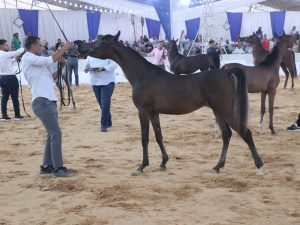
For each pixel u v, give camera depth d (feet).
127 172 22.61
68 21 94.12
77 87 65.67
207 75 21.20
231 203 17.69
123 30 97.96
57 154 21.74
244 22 99.55
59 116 41.11
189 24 94.58
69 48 21.09
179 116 40.01
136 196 18.63
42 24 92.27
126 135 32.04
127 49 22.86
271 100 31.55
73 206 17.62
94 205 17.69
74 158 25.66
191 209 17.04
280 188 19.49
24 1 98.37
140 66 22.61
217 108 21.02
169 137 31.01
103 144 29.27
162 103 21.90
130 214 16.57
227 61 74.64
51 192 19.49
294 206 17.25
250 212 16.66
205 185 20.11
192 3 78.69
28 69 20.83
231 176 21.50
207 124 35.88
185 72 53.16
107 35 23.21
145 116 22.40
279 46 32.14
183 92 21.45
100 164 24.20
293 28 96.89
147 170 22.88
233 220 15.88
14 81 38.83
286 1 105.50
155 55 59.98
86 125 36.52
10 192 19.61
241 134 21.07
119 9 82.38
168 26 78.95
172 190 19.40
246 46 86.02
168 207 17.28
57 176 21.79
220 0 82.48
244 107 20.67
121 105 48.11
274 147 27.50
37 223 15.94
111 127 35.37
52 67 21.33
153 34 98.94
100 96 33.55
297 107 44.21
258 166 21.42
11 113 43.65
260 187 19.70
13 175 22.31
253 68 30.91
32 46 20.94
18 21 90.17
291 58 58.18
